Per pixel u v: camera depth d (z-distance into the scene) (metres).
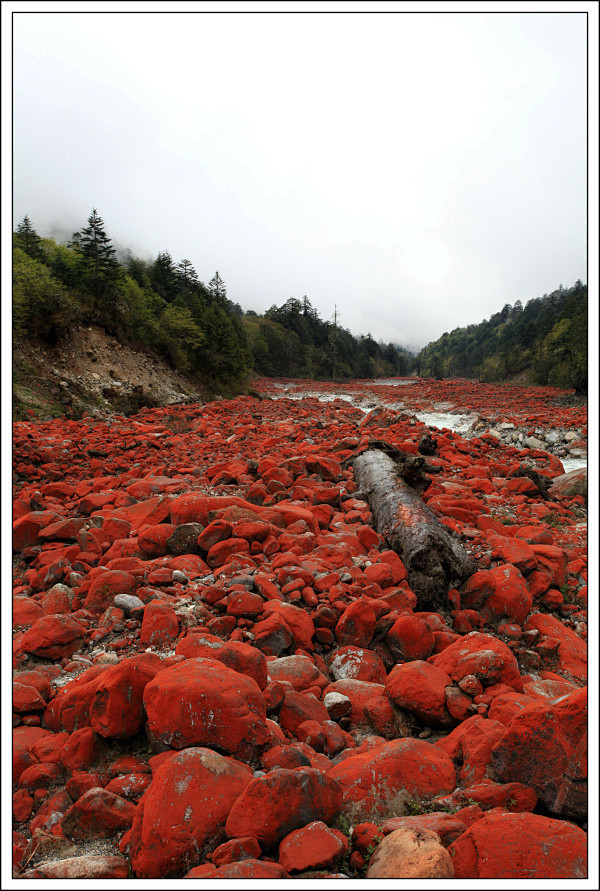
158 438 15.72
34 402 21.47
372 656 4.62
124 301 30.97
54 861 2.47
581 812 2.67
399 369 143.38
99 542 6.40
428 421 31.67
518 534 8.06
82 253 29.66
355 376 104.25
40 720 3.54
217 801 2.58
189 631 4.50
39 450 11.95
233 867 2.20
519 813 2.54
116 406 25.41
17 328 23.38
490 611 5.55
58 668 4.09
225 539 6.27
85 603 5.07
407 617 4.73
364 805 2.87
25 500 8.03
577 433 21.17
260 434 17.53
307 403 35.56
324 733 3.55
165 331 33.84
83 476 11.52
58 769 3.09
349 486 9.68
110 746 3.23
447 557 5.79
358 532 7.09
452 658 4.17
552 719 2.82
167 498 7.69
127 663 3.29
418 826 2.53
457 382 70.81
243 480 10.01
